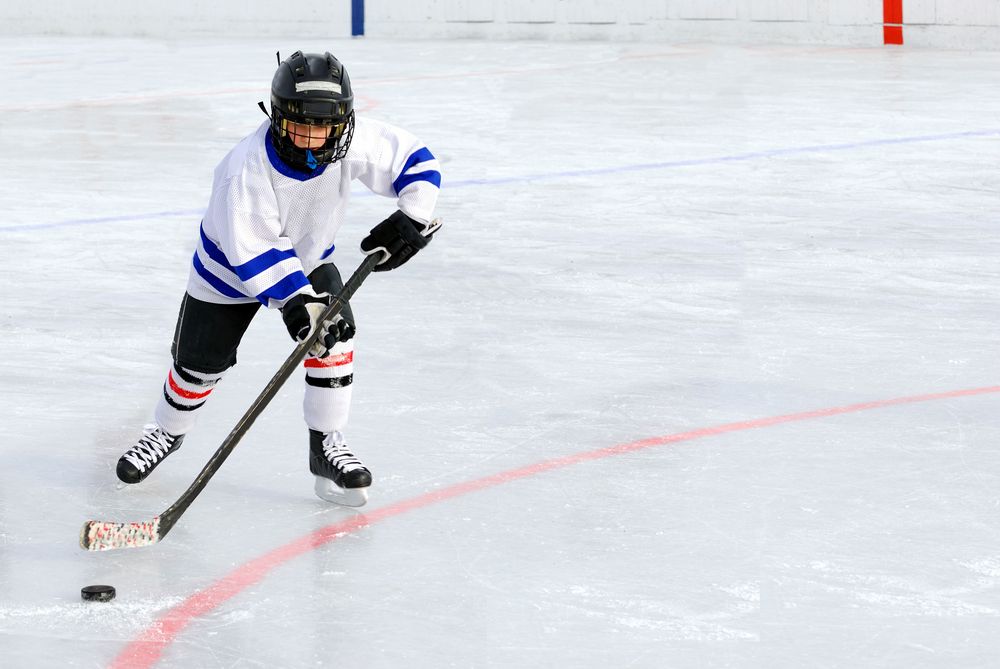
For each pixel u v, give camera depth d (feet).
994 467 24.72
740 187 54.95
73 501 23.65
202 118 77.92
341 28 132.77
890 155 61.52
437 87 90.79
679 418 27.86
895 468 24.75
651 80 93.76
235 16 135.03
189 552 21.39
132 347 33.60
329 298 22.03
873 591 19.57
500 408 28.68
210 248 22.36
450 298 38.27
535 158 62.49
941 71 96.07
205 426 27.68
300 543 21.75
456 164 60.95
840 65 101.50
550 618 18.86
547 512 22.90
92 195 55.06
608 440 26.58
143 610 19.24
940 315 35.83
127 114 79.71
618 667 17.38
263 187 20.90
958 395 29.09
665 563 20.71
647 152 63.62
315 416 23.32
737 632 18.31
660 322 35.55
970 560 20.66
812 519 22.39
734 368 31.40
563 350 33.06
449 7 130.00
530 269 41.70
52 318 36.27
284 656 17.79
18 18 140.56
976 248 43.75
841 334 34.14
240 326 23.31
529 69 102.12
